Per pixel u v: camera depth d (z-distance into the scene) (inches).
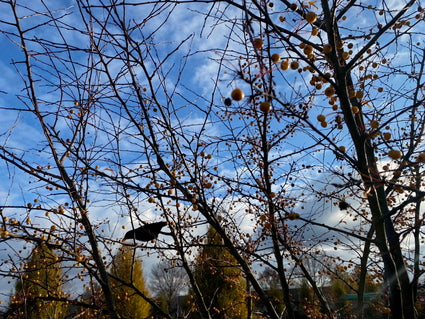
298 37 123.3
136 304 485.4
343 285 712.4
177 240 155.9
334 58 114.9
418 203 159.5
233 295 394.9
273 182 186.1
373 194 113.2
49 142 138.4
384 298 195.0
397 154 89.7
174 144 155.5
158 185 151.5
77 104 149.2
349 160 114.9
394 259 113.8
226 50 107.6
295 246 193.9
